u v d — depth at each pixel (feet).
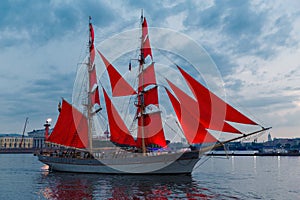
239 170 191.93
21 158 379.76
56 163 167.32
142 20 163.84
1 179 138.41
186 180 126.11
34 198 93.20
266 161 314.14
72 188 109.40
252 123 117.50
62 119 170.91
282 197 94.79
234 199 90.43
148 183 117.80
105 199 90.58
